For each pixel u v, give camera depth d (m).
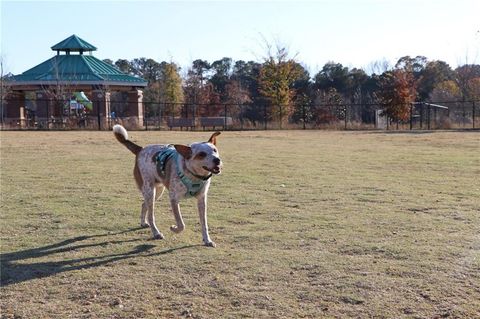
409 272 5.53
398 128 40.06
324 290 5.07
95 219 8.13
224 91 64.88
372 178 12.43
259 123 43.19
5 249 6.54
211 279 5.39
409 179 12.27
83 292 5.10
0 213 8.54
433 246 6.48
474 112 41.94
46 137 27.66
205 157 6.47
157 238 7.02
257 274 5.51
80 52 47.47
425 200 9.54
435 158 17.17
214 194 10.21
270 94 48.34
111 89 45.81
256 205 9.14
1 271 5.71
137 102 42.50
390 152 19.55
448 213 8.41
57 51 47.50
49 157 17.23
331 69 65.25
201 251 6.38
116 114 49.16
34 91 47.72
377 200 9.57
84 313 4.63
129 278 5.46
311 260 5.96
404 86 44.47
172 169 6.80
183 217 8.23
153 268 5.77
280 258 6.04
